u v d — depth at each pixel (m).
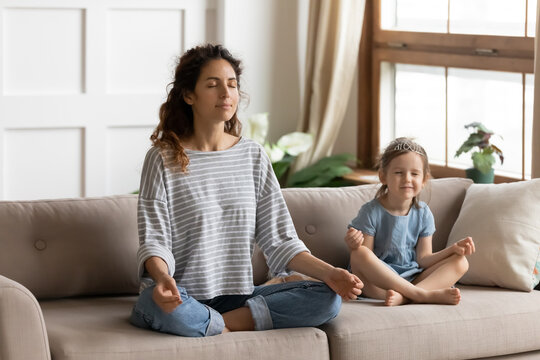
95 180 4.65
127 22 4.61
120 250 2.83
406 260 2.99
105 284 2.82
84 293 2.82
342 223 3.09
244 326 2.52
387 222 2.98
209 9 4.79
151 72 4.70
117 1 4.55
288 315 2.51
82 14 4.52
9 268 2.71
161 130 2.71
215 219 2.59
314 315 2.51
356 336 2.50
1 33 4.38
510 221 2.99
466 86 4.31
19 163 4.50
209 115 2.61
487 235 2.98
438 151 4.52
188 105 2.68
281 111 4.99
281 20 4.91
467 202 3.17
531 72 3.94
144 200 2.54
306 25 4.98
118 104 4.63
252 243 2.67
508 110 4.09
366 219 2.97
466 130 4.33
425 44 4.49
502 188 3.12
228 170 2.65
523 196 3.04
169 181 2.56
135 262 2.84
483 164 3.69
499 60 4.08
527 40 3.93
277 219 2.70
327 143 4.80
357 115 4.93
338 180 4.73
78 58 4.54
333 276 2.49
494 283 2.95
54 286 2.76
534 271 2.93
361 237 2.86
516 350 2.72
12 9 4.39
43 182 4.56
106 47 4.58
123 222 2.85
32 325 2.21
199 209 2.57
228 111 2.61
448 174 4.42
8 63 4.42
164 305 2.31
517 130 4.05
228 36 4.78
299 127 4.84
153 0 4.63
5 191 4.49
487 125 4.22
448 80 4.41
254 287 2.70
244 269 2.63
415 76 4.62
